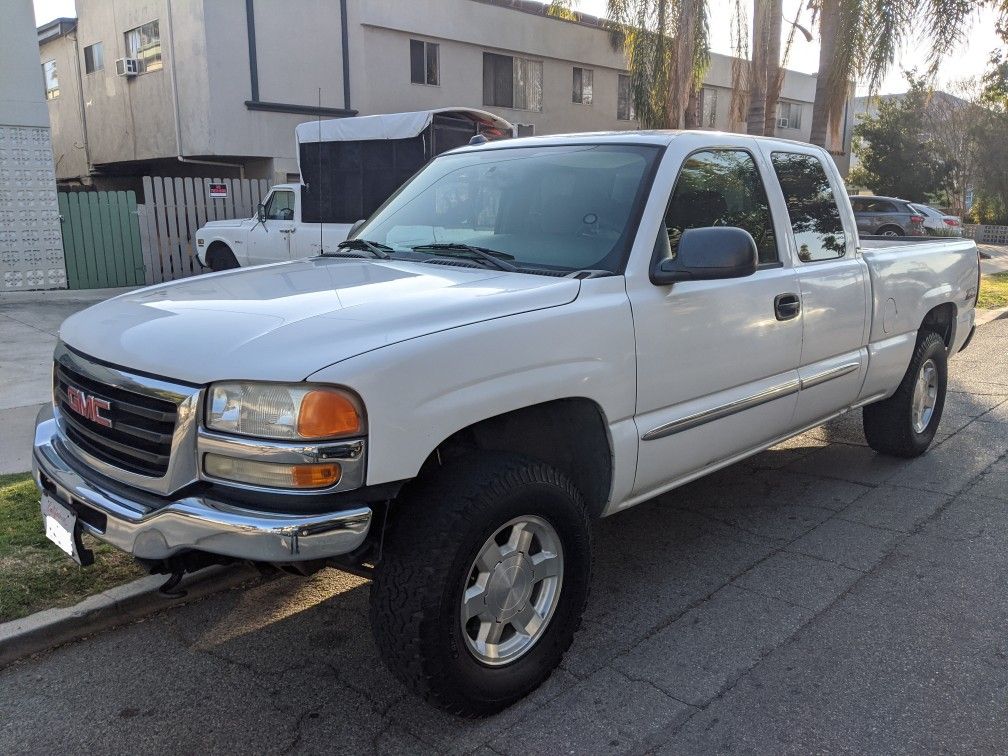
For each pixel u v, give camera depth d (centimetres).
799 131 3117
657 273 339
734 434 390
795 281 416
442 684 270
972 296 619
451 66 2006
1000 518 476
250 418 245
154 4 1775
